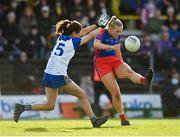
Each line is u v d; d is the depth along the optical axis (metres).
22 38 65.00
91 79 59.53
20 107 33.69
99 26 33.78
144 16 69.75
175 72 64.19
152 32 67.75
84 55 66.75
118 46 34.78
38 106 33.56
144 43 65.94
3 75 63.16
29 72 62.25
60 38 32.88
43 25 65.12
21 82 61.81
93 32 33.12
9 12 66.88
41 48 64.69
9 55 64.31
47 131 30.91
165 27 68.50
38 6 66.56
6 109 57.88
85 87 59.53
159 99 61.31
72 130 31.52
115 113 58.38
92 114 33.44
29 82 61.69
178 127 34.44
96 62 35.00
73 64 66.19
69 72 64.75
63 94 59.28
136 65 66.00
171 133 30.09
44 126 35.06
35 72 63.03
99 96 54.50
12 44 65.00
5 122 39.81
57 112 58.53
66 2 68.38
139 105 60.59
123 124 35.28
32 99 58.50
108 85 34.75
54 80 32.53
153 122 40.97
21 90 61.75
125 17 72.56
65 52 32.53
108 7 69.75
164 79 62.91
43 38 65.00
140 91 64.38
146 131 31.08
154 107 61.09
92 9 67.19
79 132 30.16
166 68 65.00
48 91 33.16
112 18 34.56
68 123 38.81
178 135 29.03
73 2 68.38
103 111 58.31
